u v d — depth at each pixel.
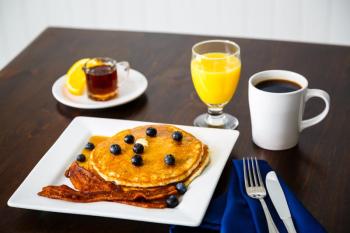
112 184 0.87
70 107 1.12
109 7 2.11
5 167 0.96
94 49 1.33
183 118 1.08
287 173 0.93
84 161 0.94
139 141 0.93
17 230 0.84
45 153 0.99
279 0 1.96
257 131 0.98
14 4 2.15
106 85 1.12
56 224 0.84
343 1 1.90
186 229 0.82
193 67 1.06
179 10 2.07
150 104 1.12
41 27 2.19
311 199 0.87
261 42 1.33
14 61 1.29
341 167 0.94
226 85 1.04
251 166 0.91
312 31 1.99
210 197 0.85
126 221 0.85
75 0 2.11
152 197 0.85
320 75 1.19
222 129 0.99
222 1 2.01
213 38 1.36
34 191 0.87
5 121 1.08
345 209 0.86
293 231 0.79
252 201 0.83
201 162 0.91
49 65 1.28
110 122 1.03
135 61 1.27
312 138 1.00
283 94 0.93
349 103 1.09
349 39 1.97
